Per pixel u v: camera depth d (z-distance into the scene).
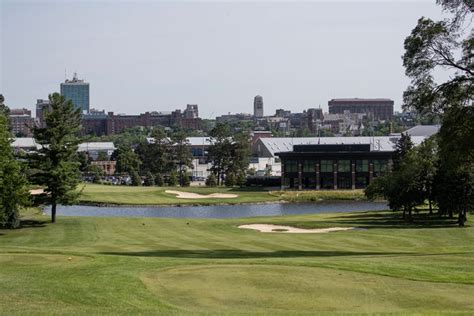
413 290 26.09
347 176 154.00
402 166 83.69
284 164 154.88
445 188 72.69
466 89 41.81
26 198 63.03
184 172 192.38
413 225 71.06
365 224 71.44
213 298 24.73
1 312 21.75
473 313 21.73
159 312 22.03
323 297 24.92
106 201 119.19
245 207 120.00
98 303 23.48
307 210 113.12
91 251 44.75
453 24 41.56
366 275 28.94
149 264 32.09
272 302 24.17
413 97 43.53
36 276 28.55
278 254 43.44
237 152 188.50
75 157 75.12
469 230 62.78
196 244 51.47
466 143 41.66
